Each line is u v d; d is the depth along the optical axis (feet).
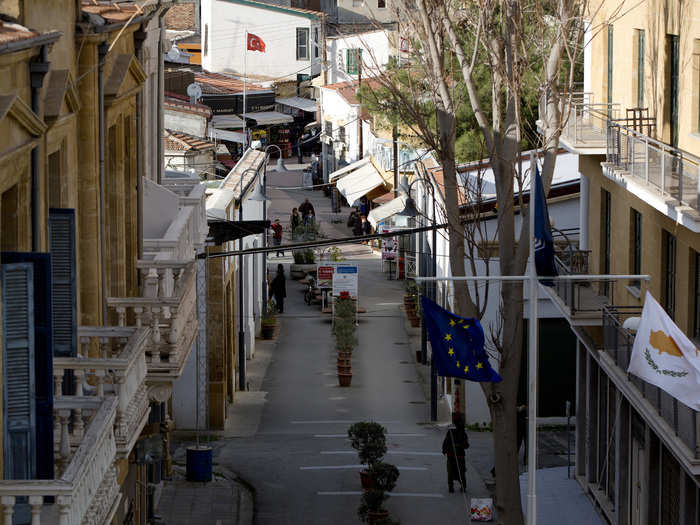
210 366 138.72
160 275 85.61
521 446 128.06
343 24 378.12
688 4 83.05
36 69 54.60
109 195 79.97
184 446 132.05
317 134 333.01
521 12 87.61
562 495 109.50
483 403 139.95
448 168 89.56
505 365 87.76
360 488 116.06
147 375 75.87
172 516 106.83
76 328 62.13
